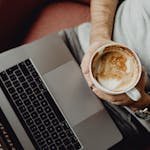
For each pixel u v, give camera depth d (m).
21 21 1.15
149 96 0.94
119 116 1.05
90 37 1.00
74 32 1.09
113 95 0.84
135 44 0.98
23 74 1.00
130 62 0.83
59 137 0.97
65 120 0.98
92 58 0.83
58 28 1.16
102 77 0.82
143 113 0.96
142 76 0.86
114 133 0.99
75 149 0.97
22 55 1.01
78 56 1.07
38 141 0.96
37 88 1.00
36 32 1.16
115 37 1.02
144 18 0.98
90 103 1.00
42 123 0.98
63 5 1.19
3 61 1.00
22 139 0.96
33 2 1.15
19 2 1.09
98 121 0.99
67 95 1.00
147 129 1.01
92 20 1.03
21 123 0.97
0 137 0.94
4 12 1.05
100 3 1.03
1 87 0.99
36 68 1.01
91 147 0.98
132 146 1.07
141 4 0.98
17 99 0.98
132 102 0.89
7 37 1.11
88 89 1.01
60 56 1.03
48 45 1.03
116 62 0.83
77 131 0.98
